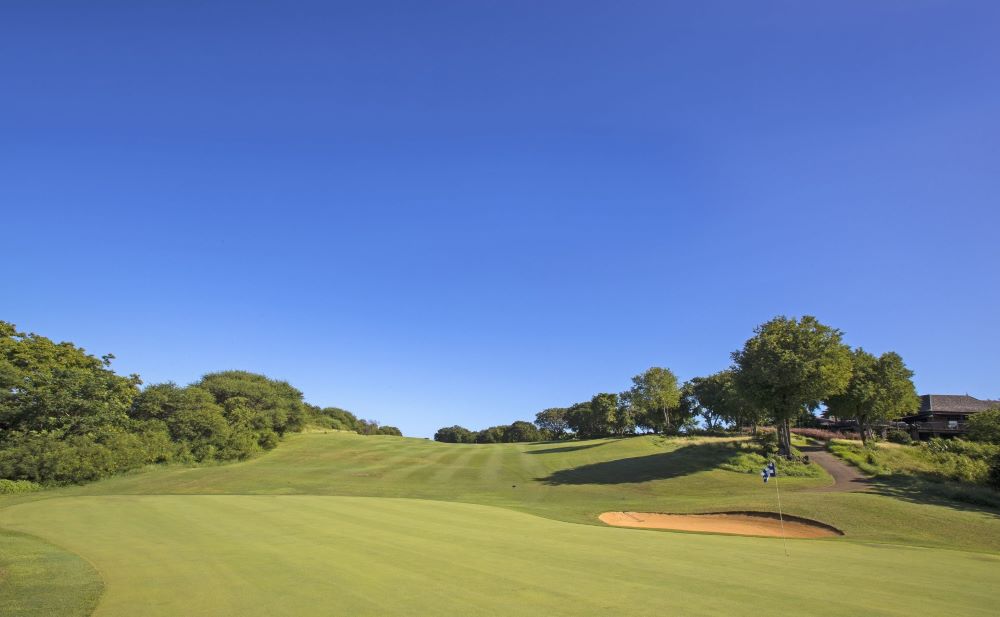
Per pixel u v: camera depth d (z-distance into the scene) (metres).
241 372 95.25
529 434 168.38
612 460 59.25
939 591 13.53
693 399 103.31
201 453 62.81
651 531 24.36
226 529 22.17
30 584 13.45
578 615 10.99
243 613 11.23
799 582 14.12
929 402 87.56
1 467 43.16
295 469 57.16
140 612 11.34
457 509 29.58
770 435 63.62
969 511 28.56
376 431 168.00
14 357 51.88
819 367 46.22
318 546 18.50
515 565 15.67
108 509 28.48
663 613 11.15
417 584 13.45
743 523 27.81
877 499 30.05
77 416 51.94
